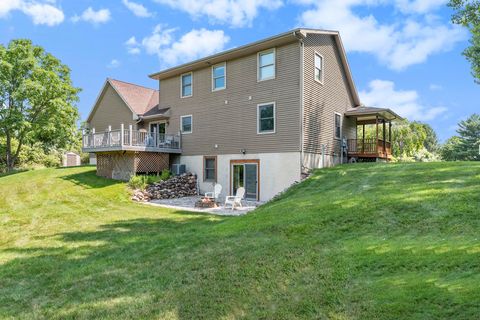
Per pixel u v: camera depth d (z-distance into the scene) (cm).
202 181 1697
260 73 1498
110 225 877
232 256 495
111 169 1769
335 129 1688
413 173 975
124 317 350
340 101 1761
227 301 362
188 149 1780
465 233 459
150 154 1719
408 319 278
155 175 1683
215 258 496
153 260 527
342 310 311
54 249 646
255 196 1482
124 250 605
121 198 1383
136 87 2355
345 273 386
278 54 1444
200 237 638
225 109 1617
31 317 370
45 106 2539
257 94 1499
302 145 1365
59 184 1605
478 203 574
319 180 1166
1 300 418
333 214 630
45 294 431
